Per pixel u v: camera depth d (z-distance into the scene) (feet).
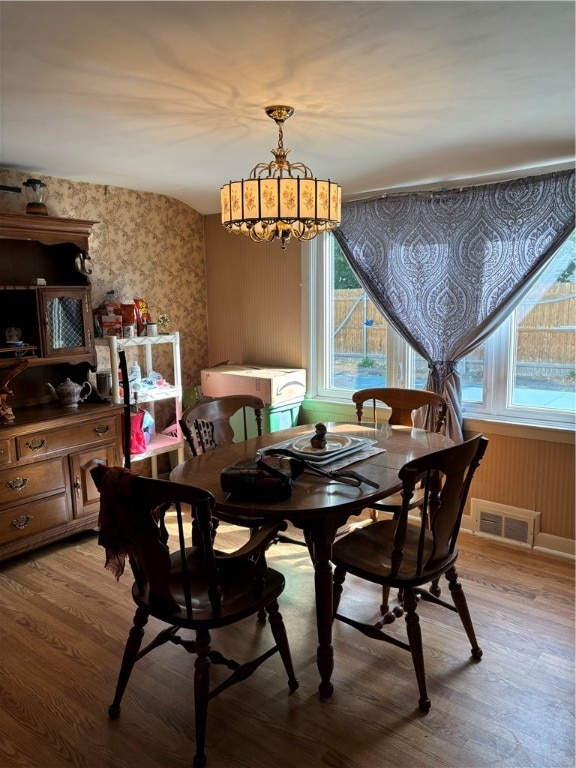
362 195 12.32
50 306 10.77
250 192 6.93
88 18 5.03
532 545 10.64
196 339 15.08
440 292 11.13
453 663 7.38
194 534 7.76
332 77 6.42
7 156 9.96
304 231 7.57
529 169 10.39
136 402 12.26
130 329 12.36
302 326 13.56
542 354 10.58
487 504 11.13
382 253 11.75
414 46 5.64
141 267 13.47
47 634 8.15
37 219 10.33
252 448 8.74
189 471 7.70
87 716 6.59
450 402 11.16
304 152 9.60
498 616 8.41
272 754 6.00
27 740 6.25
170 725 6.44
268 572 6.87
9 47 5.63
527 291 10.33
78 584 9.53
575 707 6.59
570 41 5.55
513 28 5.29
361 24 5.18
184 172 11.29
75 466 10.91
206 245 15.02
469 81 6.55
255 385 12.81
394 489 6.89
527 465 10.66
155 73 6.31
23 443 10.04
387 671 7.27
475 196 10.57
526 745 6.06
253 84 6.61
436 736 6.20
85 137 8.79
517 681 7.03
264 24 5.17
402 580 6.57
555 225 9.82
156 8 4.87
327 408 13.41
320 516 6.31
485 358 11.19
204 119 7.91
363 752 6.00
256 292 14.25
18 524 10.06
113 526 5.85
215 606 5.85
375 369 12.84
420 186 11.69
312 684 7.05
